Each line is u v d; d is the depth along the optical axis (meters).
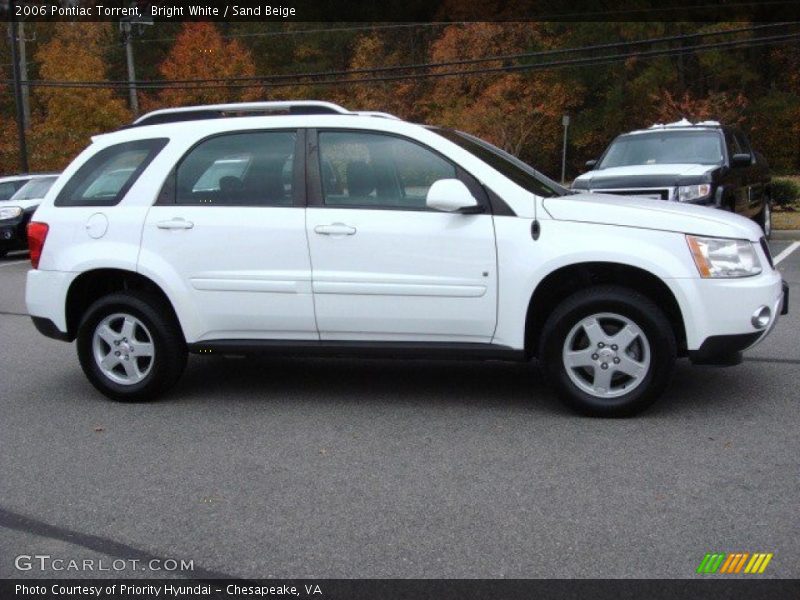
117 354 6.42
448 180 5.60
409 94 42.38
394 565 3.80
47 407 6.45
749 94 41.69
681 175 11.33
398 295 5.80
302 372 7.25
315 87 43.31
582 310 5.56
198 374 7.29
